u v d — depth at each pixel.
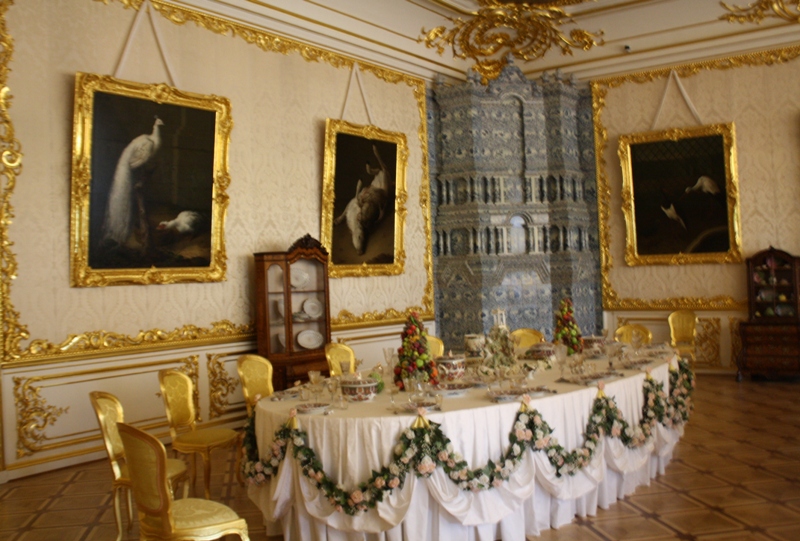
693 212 11.40
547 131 12.09
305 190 9.62
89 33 7.36
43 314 6.95
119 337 7.53
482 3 10.96
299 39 9.60
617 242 12.16
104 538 5.09
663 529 4.81
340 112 10.18
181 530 3.76
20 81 6.82
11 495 6.18
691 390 7.06
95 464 7.18
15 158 6.77
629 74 11.94
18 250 6.79
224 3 8.56
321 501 4.48
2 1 6.70
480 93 11.73
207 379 8.37
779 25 10.68
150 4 7.90
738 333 11.09
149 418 7.79
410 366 5.41
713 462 6.37
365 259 10.41
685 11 11.10
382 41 10.68
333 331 9.90
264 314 8.46
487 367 5.80
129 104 7.48
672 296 11.67
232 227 8.68
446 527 4.44
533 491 4.75
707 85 11.32
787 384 10.16
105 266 7.36
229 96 8.68
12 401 6.71
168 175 7.88
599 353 7.02
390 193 10.77
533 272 11.91
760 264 10.71
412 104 11.52
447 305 11.79
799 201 10.66
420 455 4.29
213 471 6.76
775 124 10.84
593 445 5.03
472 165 11.58
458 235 11.77
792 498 5.30
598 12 11.38
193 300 8.25
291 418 4.61
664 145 11.59
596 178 12.27
